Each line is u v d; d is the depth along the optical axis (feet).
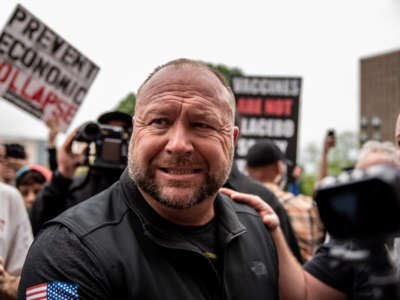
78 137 7.11
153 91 3.53
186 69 3.54
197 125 3.47
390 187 1.62
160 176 3.43
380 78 117.60
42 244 3.32
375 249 1.78
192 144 3.41
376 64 118.93
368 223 1.69
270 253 4.23
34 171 9.93
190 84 3.47
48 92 11.46
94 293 3.08
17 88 11.02
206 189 3.50
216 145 3.51
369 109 118.42
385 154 4.59
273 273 4.08
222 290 3.52
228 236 3.77
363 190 1.69
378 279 1.80
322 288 4.05
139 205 3.54
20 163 11.04
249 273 3.82
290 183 14.73
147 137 3.47
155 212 3.53
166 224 3.54
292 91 14.84
